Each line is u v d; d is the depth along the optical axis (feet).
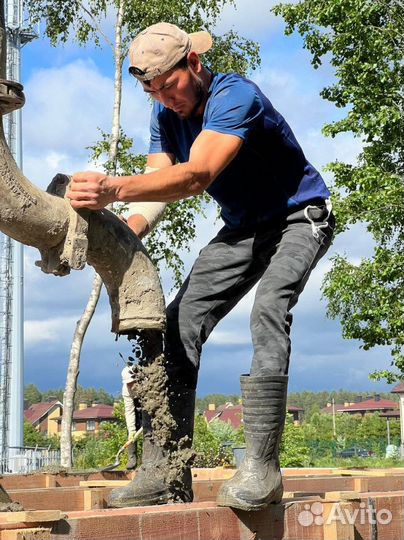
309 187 10.55
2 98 8.01
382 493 9.34
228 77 9.92
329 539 8.63
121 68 47.09
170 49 9.73
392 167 53.31
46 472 14.53
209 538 8.14
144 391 9.57
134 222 10.65
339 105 52.65
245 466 8.74
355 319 50.88
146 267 9.37
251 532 8.48
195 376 10.41
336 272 51.24
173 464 9.77
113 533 7.41
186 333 10.43
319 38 52.11
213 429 52.70
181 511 7.98
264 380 8.96
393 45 50.96
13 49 50.08
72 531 7.14
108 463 39.78
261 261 10.68
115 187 8.54
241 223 10.74
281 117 10.32
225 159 9.23
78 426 259.19
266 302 9.51
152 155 11.38
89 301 45.85
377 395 346.95
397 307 49.90
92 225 8.83
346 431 237.45
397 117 49.14
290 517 8.82
